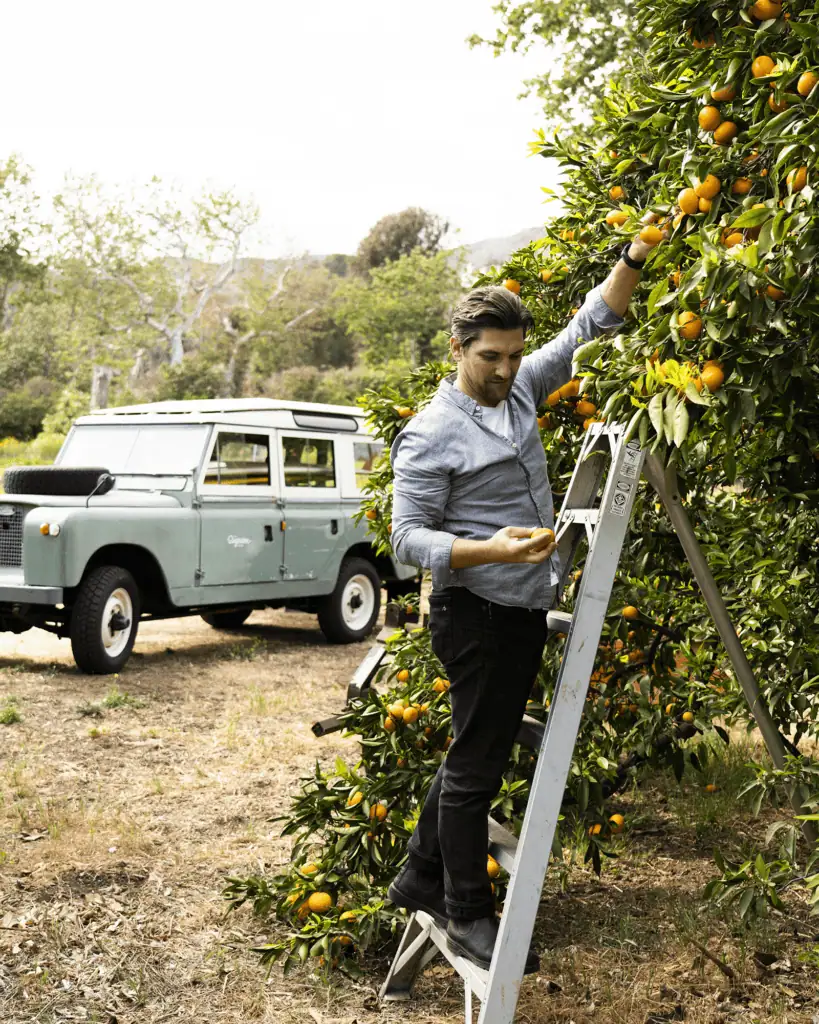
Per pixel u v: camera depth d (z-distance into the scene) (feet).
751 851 14.28
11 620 26.68
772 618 12.34
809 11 6.69
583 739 12.53
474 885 8.24
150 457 29.17
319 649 31.53
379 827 11.32
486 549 7.46
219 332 164.04
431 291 141.28
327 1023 9.85
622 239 8.53
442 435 8.03
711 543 13.03
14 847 14.32
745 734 18.84
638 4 8.64
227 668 27.73
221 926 12.03
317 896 10.94
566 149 11.18
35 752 19.07
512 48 50.37
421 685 12.01
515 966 7.64
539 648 8.31
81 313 151.33
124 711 22.36
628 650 14.12
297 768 18.52
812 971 10.73
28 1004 10.13
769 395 6.99
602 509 7.93
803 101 6.47
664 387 6.91
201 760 18.97
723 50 7.72
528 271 11.76
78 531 24.79
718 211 7.45
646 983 10.52
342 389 152.15
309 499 31.27
